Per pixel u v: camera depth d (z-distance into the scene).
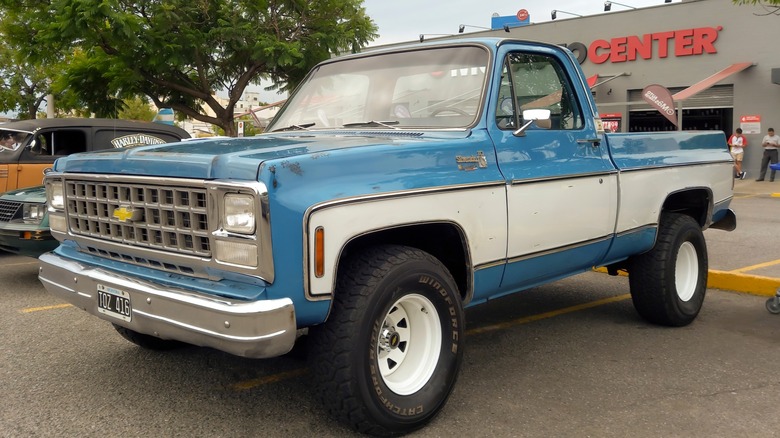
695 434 3.56
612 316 5.97
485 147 3.94
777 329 5.51
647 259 5.37
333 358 3.22
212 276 3.21
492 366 4.64
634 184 4.98
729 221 6.31
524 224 4.09
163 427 3.66
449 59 4.42
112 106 18.22
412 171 3.51
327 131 4.42
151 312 3.28
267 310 2.93
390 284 3.32
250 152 3.20
